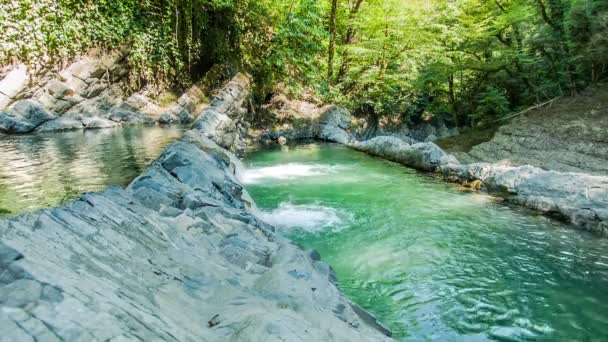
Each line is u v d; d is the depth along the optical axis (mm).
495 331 4695
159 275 3229
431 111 28969
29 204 5934
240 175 12320
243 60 21703
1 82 14328
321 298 4020
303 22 20391
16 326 1828
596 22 14570
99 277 2646
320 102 22969
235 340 2504
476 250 6926
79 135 13727
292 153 17234
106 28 17078
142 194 5406
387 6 22328
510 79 20703
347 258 6582
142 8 18312
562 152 12688
